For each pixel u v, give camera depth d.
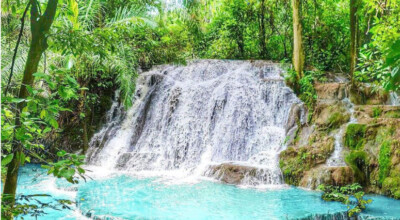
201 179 9.10
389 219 5.78
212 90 12.28
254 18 16.38
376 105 9.31
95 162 11.50
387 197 7.30
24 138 2.21
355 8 10.09
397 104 9.89
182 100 12.55
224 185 8.37
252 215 6.04
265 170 8.58
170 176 9.48
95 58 9.48
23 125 2.21
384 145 7.91
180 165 10.62
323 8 15.78
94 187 8.15
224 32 16.53
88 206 6.59
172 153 11.16
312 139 9.12
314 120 9.70
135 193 7.59
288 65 13.20
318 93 10.71
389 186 7.43
